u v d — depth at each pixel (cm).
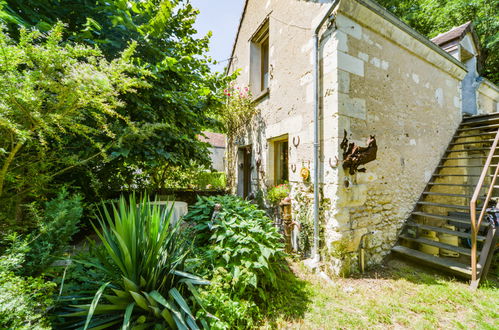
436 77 407
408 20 828
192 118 370
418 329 180
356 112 284
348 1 268
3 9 186
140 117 305
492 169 534
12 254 140
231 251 211
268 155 443
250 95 501
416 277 269
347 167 273
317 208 289
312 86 313
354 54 285
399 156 337
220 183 818
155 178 486
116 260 158
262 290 214
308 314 196
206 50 381
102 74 161
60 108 166
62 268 183
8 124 131
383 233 314
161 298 147
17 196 185
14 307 118
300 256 319
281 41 394
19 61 138
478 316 195
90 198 326
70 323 150
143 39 316
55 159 216
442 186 412
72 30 281
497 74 764
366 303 214
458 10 744
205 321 155
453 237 356
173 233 205
